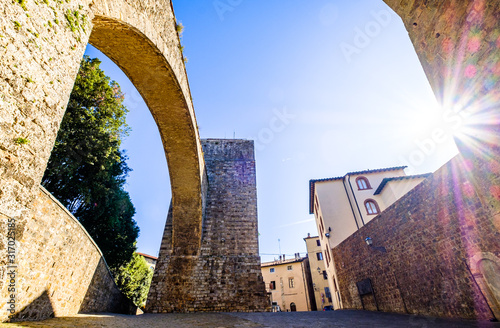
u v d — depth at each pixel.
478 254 6.88
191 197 14.25
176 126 10.66
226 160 19.16
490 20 4.28
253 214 16.47
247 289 13.39
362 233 12.95
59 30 3.04
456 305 7.57
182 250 14.67
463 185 7.25
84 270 8.02
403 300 9.84
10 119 2.41
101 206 15.76
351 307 14.51
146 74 8.04
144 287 21.22
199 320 8.66
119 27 5.48
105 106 14.27
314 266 31.55
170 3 7.54
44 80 2.80
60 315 6.60
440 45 5.41
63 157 12.28
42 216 5.67
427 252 8.69
